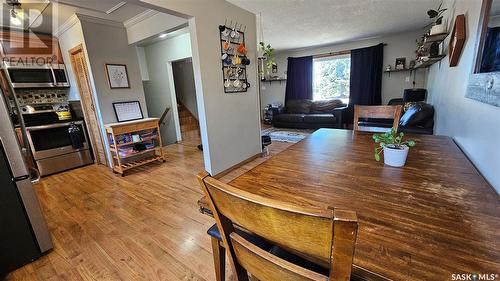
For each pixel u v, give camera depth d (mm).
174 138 5098
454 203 717
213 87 2656
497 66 959
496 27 1022
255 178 1003
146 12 2879
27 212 1541
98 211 2209
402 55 4867
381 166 1073
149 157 3684
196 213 2098
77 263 1538
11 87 1492
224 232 685
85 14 2855
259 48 4500
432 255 509
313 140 1635
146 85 5137
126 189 2699
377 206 728
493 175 934
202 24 2436
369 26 4023
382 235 587
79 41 3059
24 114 3309
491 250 512
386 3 2904
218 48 2666
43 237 1614
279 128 5961
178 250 1610
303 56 6094
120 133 3064
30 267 1530
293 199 804
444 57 2590
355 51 5270
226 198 545
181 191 2578
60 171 3430
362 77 5281
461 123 1605
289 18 3344
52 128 3340
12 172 1475
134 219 2035
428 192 797
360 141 1551
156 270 1438
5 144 1439
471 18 1573
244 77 3139
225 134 2904
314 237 432
